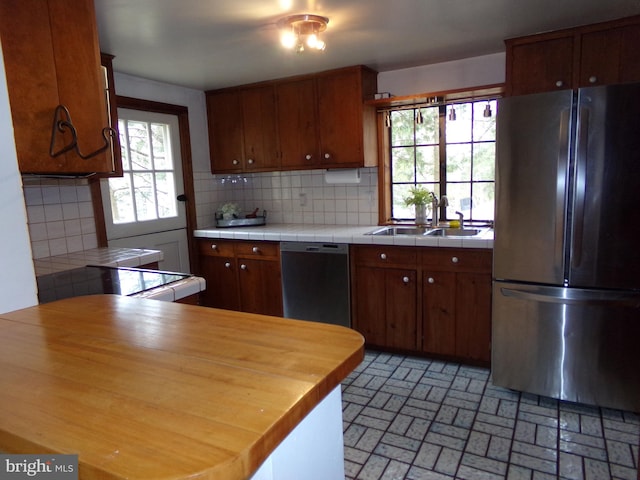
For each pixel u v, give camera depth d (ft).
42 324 3.56
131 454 1.79
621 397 7.32
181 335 3.20
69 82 4.61
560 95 6.95
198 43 8.50
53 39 4.45
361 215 12.32
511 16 7.64
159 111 11.72
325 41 8.75
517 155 7.43
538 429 7.11
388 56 9.98
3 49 4.03
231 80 11.75
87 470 1.75
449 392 8.45
